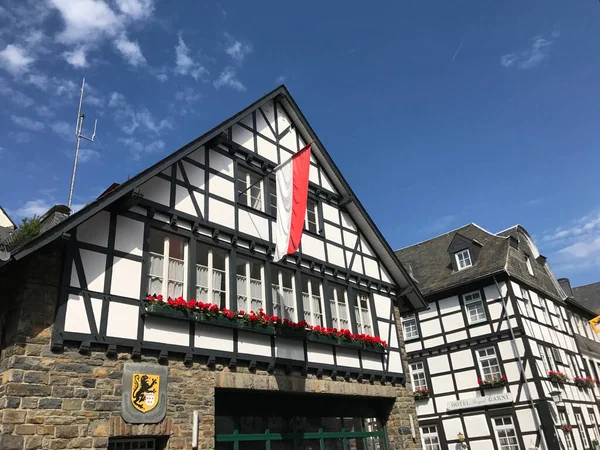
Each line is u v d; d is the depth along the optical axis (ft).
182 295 28.60
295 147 41.57
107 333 24.20
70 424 21.79
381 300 44.11
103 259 25.30
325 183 43.39
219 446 28.45
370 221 44.45
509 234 77.66
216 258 31.42
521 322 61.26
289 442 32.45
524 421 57.41
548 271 82.28
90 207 24.17
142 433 23.89
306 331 34.17
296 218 31.04
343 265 41.32
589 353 80.28
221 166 33.81
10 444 19.95
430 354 68.18
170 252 29.01
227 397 29.89
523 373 58.95
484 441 59.82
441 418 64.39
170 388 25.79
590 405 69.87
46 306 22.77
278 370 31.83
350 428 37.35
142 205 27.91
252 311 31.55
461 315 66.85
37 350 21.89
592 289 115.75
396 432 39.50
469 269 69.56
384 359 41.22
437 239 81.97
